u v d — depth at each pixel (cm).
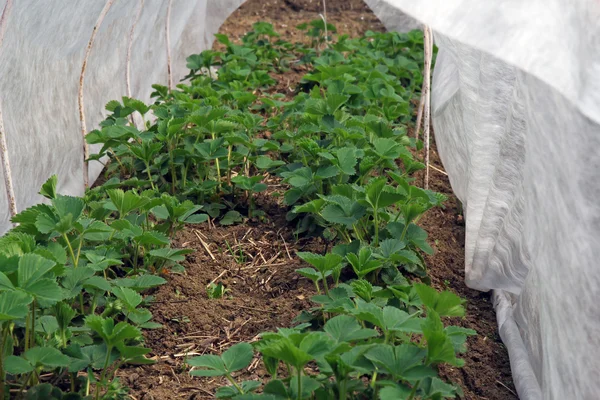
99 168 466
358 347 198
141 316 265
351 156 346
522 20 176
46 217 254
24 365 208
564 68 173
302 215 382
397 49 675
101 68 467
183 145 421
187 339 293
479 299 332
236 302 320
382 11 740
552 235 217
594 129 187
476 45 176
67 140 420
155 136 391
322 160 376
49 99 392
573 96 173
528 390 260
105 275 310
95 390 247
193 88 503
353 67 572
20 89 353
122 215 304
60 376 242
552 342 224
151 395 255
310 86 596
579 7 173
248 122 423
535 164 228
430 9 178
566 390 214
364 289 244
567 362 212
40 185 385
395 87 525
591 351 200
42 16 335
